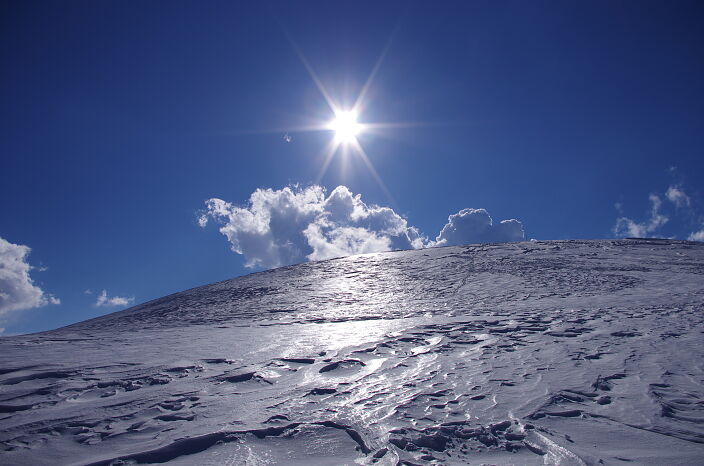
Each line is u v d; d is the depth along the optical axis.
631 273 19.11
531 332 8.85
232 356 7.69
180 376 6.42
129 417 4.72
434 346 7.84
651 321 9.65
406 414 4.37
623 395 4.89
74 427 4.47
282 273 27.62
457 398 4.85
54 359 7.91
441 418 4.24
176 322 14.78
